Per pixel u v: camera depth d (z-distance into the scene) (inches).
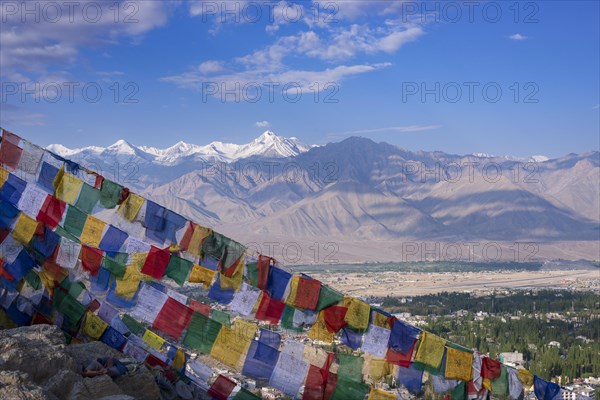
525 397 916.6
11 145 880.9
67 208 854.5
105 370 712.4
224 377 821.2
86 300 840.3
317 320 826.8
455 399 829.8
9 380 616.4
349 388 816.9
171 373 804.6
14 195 860.0
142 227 856.3
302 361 820.0
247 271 832.9
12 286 848.3
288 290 828.6
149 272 829.2
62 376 662.5
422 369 827.4
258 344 820.6
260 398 816.9
